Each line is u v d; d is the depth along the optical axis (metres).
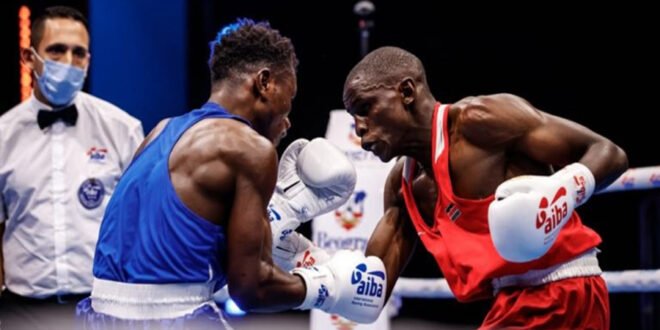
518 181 2.49
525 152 2.74
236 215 2.50
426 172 3.00
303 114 7.18
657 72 6.45
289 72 2.79
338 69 7.18
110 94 6.40
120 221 2.60
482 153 2.75
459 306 6.61
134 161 2.73
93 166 3.97
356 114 2.92
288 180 3.05
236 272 2.49
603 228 6.29
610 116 6.59
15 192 3.88
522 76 6.89
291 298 2.65
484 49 6.98
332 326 4.58
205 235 2.52
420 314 6.67
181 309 2.49
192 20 6.87
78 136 4.00
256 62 2.72
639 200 5.68
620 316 6.23
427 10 7.10
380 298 2.92
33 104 4.02
